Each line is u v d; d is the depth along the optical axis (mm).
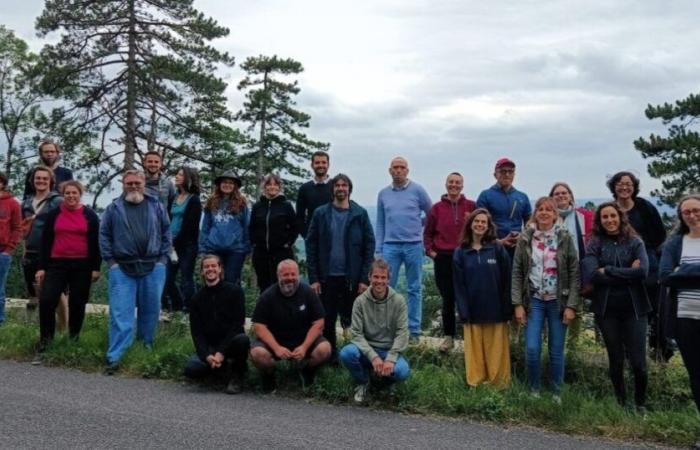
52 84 22609
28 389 6281
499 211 7445
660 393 6570
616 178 6891
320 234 7469
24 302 10219
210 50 23594
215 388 6695
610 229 6156
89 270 7770
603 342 7004
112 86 22422
